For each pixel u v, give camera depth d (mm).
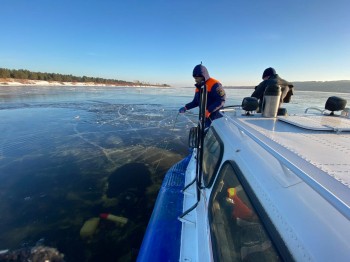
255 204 1133
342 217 827
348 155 1282
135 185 5453
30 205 4594
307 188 998
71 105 20594
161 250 1940
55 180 5672
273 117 2430
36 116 14406
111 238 3703
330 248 713
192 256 1754
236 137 1876
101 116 14836
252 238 1109
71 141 8938
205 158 2559
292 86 2953
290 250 803
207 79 3361
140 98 31203
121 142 8867
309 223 821
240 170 1442
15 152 7629
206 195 2031
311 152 1316
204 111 2006
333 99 2547
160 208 2527
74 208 4500
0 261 3180
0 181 5602
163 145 8539
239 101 23812
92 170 6262
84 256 3320
